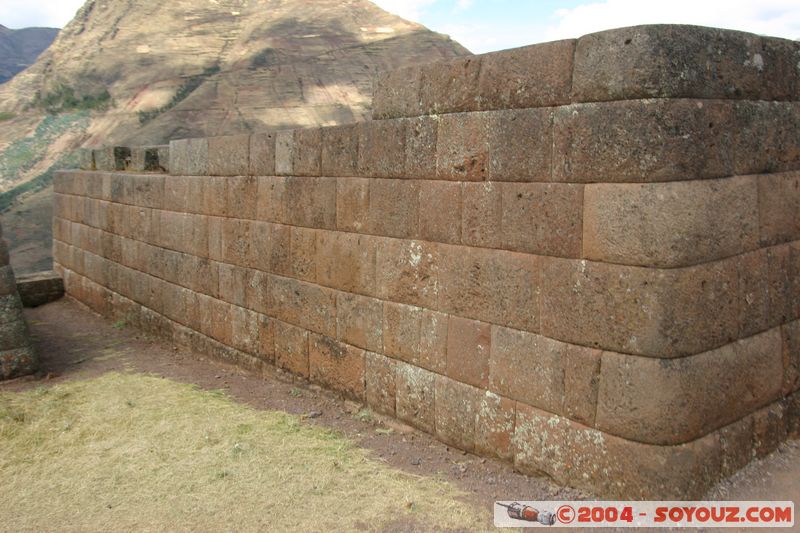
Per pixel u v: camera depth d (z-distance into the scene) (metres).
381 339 5.70
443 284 5.03
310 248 6.48
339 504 4.33
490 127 4.53
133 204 9.99
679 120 3.64
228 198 7.71
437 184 5.00
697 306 3.80
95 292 11.68
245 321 7.63
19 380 7.51
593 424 4.07
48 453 5.39
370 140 5.62
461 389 4.95
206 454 5.20
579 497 4.08
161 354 8.84
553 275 4.21
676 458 3.78
